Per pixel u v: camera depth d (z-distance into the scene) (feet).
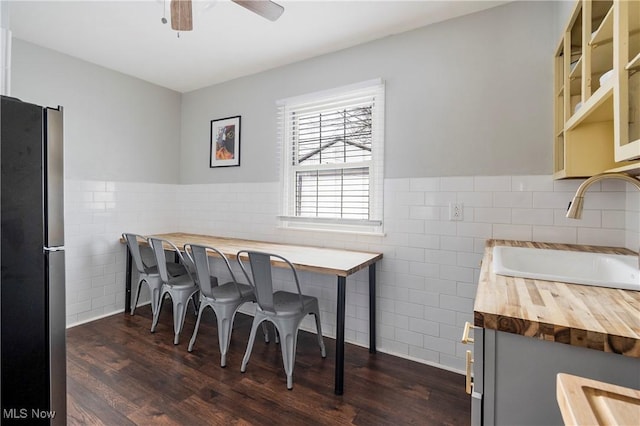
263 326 8.20
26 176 3.64
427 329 7.33
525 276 3.61
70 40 8.27
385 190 7.84
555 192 6.10
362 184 8.43
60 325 4.02
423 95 7.39
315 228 9.11
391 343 7.75
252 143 10.30
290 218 9.48
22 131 3.59
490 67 6.69
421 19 7.14
